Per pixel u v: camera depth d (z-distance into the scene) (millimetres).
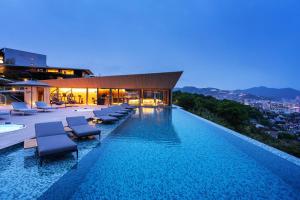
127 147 7219
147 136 9031
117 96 26078
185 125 12242
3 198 3779
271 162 6020
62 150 5328
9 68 43000
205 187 4398
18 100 24047
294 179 4891
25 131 8078
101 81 24703
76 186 4309
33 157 5816
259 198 4020
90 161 5711
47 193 4012
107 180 4629
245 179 4848
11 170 4957
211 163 5859
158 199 3875
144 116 16250
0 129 8500
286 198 4039
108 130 10117
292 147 17266
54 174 4816
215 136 9320
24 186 4238
